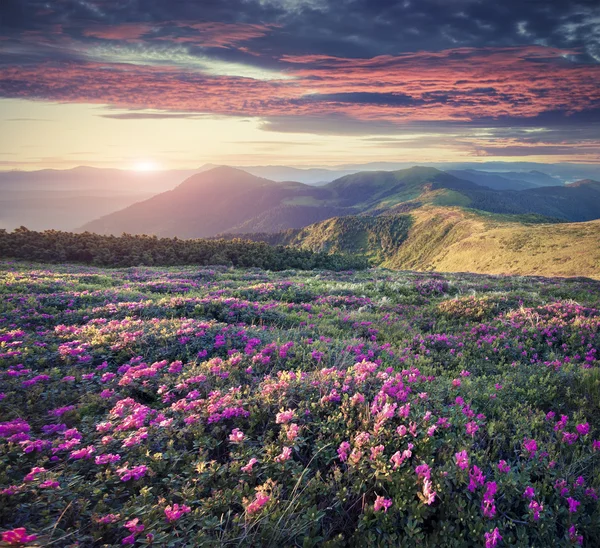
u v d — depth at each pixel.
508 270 138.38
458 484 4.09
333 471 4.62
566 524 3.87
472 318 14.34
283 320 13.76
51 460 4.77
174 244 51.59
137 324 11.24
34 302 15.16
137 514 3.80
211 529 3.67
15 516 3.81
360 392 6.14
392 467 4.31
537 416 6.08
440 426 5.19
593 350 9.69
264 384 6.61
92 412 6.43
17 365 8.23
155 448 5.03
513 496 4.17
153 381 7.37
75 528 3.75
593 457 5.00
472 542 3.60
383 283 23.88
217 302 15.09
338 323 13.73
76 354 8.91
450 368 9.12
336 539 3.62
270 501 3.86
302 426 5.18
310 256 56.28
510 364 9.24
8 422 5.66
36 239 46.00
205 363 8.00
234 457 4.73
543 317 12.76
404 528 3.65
